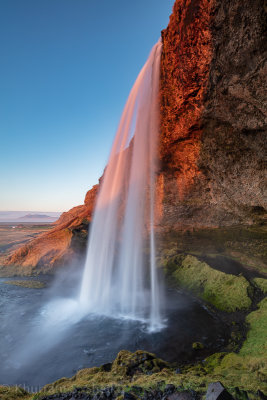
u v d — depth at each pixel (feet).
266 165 37.29
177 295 50.98
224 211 55.77
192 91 35.65
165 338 31.86
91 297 51.75
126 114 67.36
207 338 31.48
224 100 31.78
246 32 23.08
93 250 72.13
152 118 51.11
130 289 56.29
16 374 24.62
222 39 26.17
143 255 72.90
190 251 66.59
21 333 34.47
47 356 28.22
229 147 39.86
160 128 49.32
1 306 46.62
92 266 68.69
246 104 29.50
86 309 44.73
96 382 18.71
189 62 32.42
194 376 19.47
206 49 28.94
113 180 79.66
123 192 77.10
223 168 44.37
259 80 24.98
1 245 135.64
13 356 28.27
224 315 38.78
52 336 33.45
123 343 30.99
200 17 27.22
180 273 59.57
